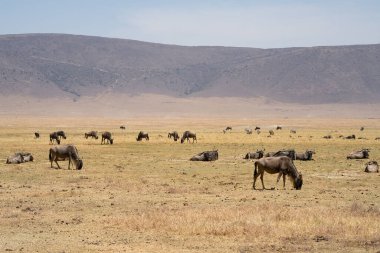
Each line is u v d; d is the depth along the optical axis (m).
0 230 49.69
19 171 98.81
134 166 110.00
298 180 77.12
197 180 87.94
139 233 48.12
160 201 66.69
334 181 86.94
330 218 52.78
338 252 41.56
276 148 162.88
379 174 96.50
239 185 81.94
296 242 44.66
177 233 47.94
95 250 42.09
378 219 52.72
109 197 69.81
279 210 57.19
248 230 47.97
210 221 51.91
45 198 69.12
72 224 52.28
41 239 45.94
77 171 99.94
